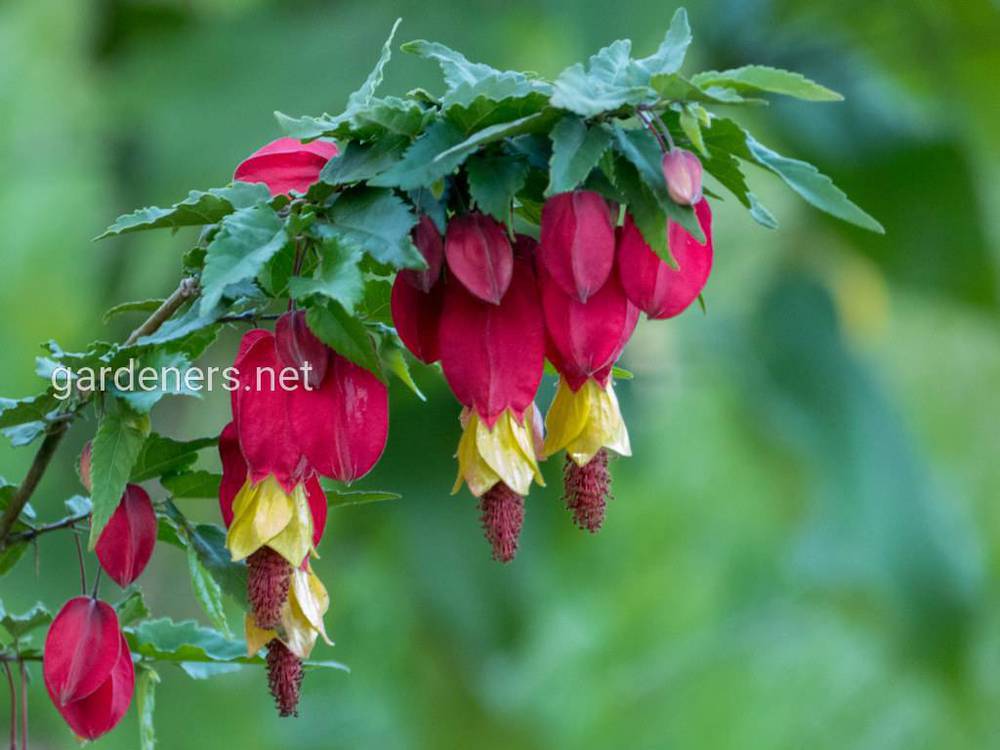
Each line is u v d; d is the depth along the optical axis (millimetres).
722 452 9656
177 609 6496
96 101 7777
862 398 7848
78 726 2428
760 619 9391
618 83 2080
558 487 7062
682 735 9133
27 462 6742
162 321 2328
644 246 2102
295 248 2129
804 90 2051
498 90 2076
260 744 7695
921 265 8180
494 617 6875
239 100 7266
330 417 2125
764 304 7953
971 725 8477
